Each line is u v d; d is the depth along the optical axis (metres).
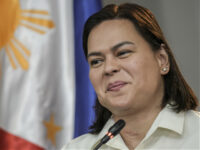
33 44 4.66
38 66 4.62
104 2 6.29
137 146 2.58
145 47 2.56
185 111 2.71
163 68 2.66
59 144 4.59
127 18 2.62
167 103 2.69
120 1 6.29
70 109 4.62
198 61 5.92
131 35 2.55
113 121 2.94
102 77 2.57
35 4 4.77
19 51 4.66
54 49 4.72
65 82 4.68
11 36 4.69
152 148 2.57
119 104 2.47
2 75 4.62
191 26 6.00
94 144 2.91
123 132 2.72
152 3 6.20
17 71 4.61
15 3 4.75
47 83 4.62
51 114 4.60
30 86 4.59
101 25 2.65
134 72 2.46
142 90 2.47
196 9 5.99
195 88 5.90
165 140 2.58
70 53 4.74
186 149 2.50
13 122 4.52
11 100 4.56
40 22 4.73
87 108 4.77
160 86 2.65
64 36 4.76
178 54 6.02
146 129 2.62
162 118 2.60
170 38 6.08
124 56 2.50
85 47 2.83
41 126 4.53
